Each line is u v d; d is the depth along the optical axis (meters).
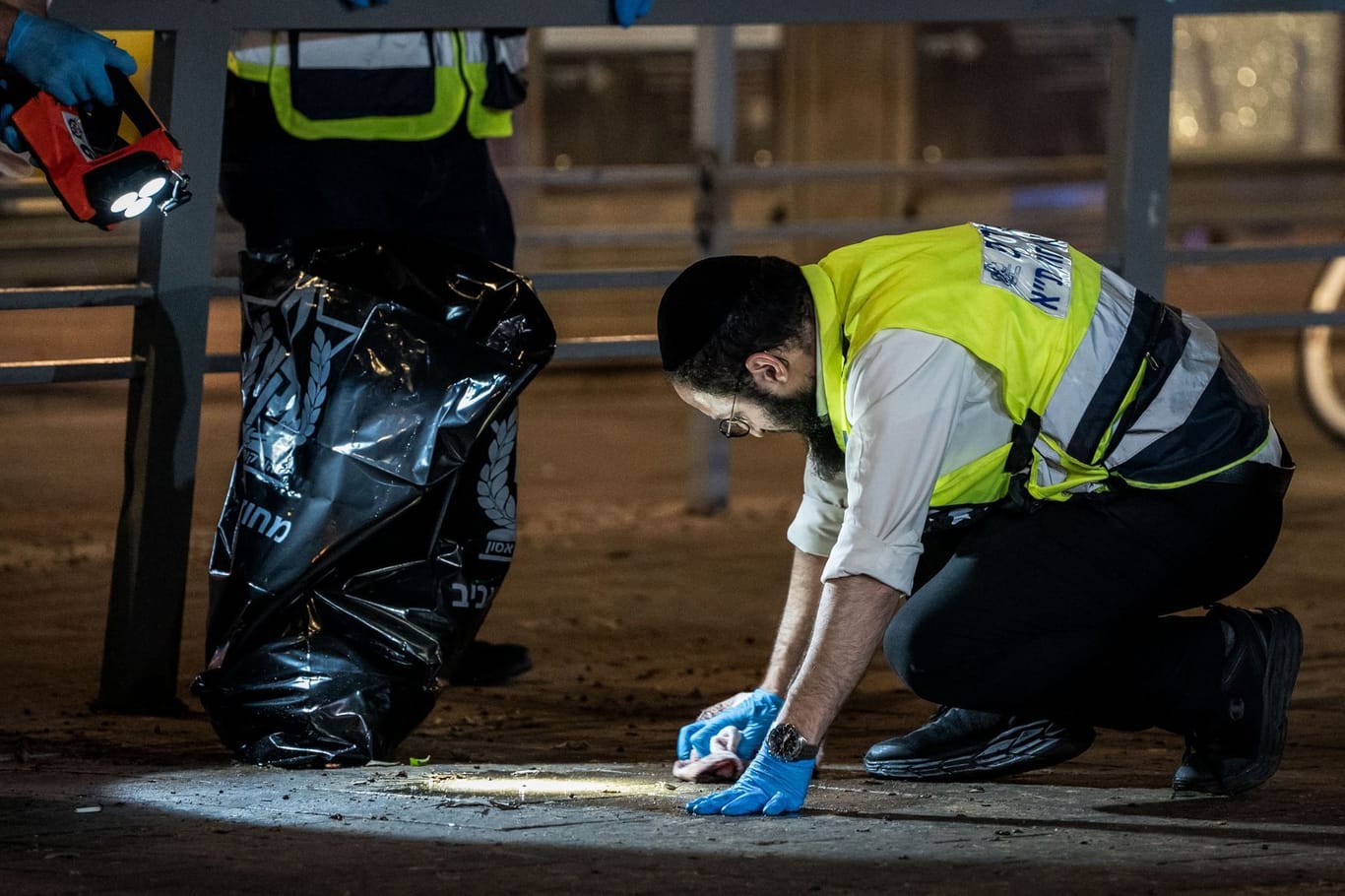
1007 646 10.30
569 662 16.25
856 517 9.51
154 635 13.82
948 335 9.51
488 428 12.14
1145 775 11.50
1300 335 29.61
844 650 9.68
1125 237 16.00
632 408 37.69
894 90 44.53
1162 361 10.16
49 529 23.44
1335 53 47.28
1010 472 10.19
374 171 14.13
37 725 13.30
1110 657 10.41
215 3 13.05
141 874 8.62
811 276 9.88
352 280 11.82
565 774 11.47
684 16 14.26
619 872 8.66
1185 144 47.56
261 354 11.94
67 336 38.19
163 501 13.70
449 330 11.76
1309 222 47.28
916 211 41.28
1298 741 12.76
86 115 10.88
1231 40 47.28
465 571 12.11
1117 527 10.31
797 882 8.48
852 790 10.89
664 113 44.53
